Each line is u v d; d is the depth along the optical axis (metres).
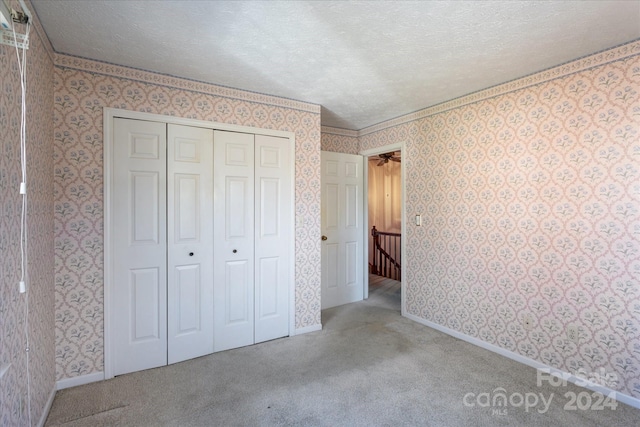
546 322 2.44
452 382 2.30
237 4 1.65
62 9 1.70
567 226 2.32
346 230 4.34
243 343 2.92
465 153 3.02
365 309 4.05
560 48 2.12
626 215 2.04
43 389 1.87
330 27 1.87
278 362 2.61
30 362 1.62
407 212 3.65
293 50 2.15
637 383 2.00
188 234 2.66
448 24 1.84
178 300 2.62
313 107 3.25
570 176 2.30
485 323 2.86
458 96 3.05
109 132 2.33
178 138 2.60
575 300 2.28
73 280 2.23
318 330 3.32
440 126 3.25
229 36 1.98
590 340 2.20
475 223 2.94
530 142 2.53
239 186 2.89
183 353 2.64
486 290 2.86
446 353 2.77
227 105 2.81
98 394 2.14
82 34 1.95
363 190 4.50
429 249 3.40
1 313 1.22
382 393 2.16
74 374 2.24
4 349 1.25
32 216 1.66
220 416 1.92
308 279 3.28
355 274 4.44
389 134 3.91
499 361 2.62
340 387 2.23
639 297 1.99
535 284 2.51
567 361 2.32
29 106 1.63
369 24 1.84
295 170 3.17
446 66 2.39
